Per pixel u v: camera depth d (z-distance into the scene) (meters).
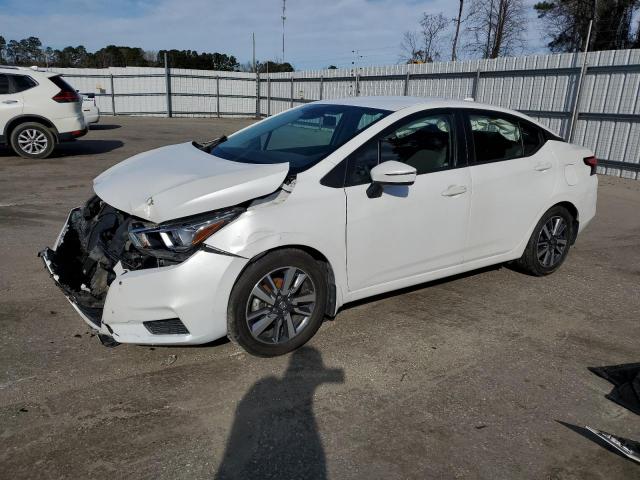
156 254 2.95
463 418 2.83
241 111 28.75
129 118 25.61
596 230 6.96
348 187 3.46
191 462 2.44
